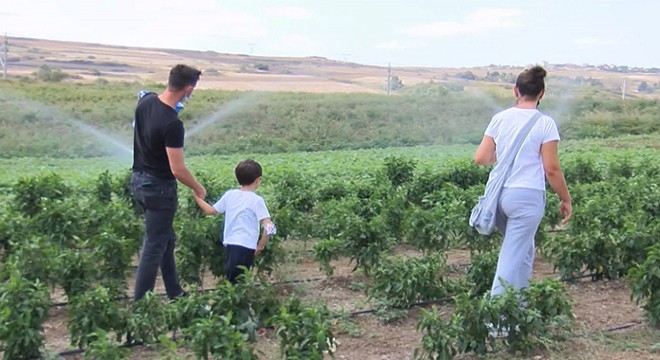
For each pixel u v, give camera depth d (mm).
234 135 39750
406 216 11133
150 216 7902
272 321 6406
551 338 7344
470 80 88688
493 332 7102
